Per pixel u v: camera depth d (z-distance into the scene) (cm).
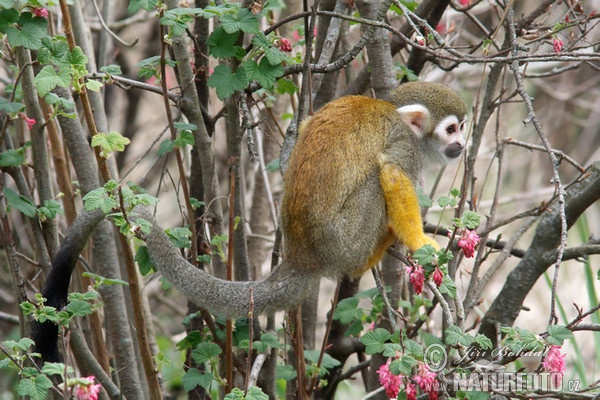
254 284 692
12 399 1222
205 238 753
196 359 673
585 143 1762
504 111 1639
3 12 618
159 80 711
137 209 663
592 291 848
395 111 762
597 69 796
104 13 1049
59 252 664
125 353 794
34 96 731
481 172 1681
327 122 723
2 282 1438
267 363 759
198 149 739
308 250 708
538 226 748
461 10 853
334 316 773
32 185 832
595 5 1402
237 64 691
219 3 734
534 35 799
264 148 1064
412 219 707
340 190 702
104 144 554
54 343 643
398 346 547
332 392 916
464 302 781
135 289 659
